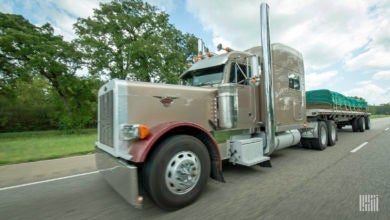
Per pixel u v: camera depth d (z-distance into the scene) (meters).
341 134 10.45
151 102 2.82
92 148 7.41
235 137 3.87
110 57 18.31
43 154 6.31
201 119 3.36
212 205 2.58
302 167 4.25
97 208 2.63
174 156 2.49
